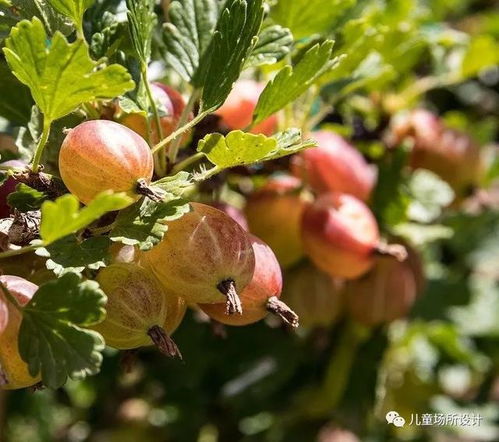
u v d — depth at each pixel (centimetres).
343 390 37
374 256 29
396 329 39
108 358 41
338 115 36
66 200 18
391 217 32
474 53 37
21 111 25
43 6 22
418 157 36
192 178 21
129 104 22
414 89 37
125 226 20
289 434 40
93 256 20
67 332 19
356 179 30
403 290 33
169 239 21
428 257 43
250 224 30
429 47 37
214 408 43
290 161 28
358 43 28
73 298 19
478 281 43
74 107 20
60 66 19
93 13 24
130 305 20
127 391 45
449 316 40
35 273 22
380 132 36
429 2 44
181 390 42
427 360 41
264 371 37
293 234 30
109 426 46
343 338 36
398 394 42
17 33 19
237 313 22
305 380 38
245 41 22
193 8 25
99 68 23
